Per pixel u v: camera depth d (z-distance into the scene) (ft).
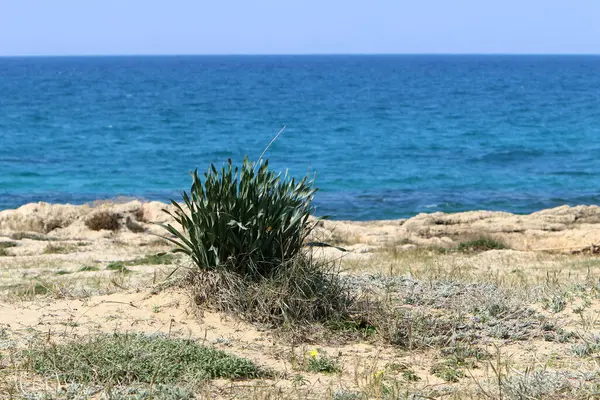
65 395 18.85
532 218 76.33
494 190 114.52
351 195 109.81
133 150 155.94
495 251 59.36
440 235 70.08
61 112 238.89
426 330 26.27
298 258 27.84
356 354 24.31
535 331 26.96
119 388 19.49
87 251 56.59
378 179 123.54
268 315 26.71
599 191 113.91
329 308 27.40
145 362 21.27
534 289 34.37
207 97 322.96
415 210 99.71
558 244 63.87
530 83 470.39
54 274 43.19
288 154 153.17
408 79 533.96
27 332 24.76
